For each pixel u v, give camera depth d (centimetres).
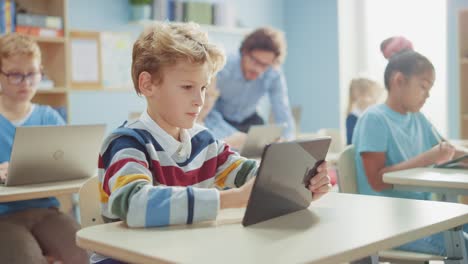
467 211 124
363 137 221
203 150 144
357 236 103
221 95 361
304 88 635
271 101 383
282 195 119
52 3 421
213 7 555
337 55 604
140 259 95
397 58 226
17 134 202
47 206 233
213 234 107
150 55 129
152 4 513
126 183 117
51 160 215
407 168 213
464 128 463
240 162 149
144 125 134
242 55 352
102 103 495
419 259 188
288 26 644
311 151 124
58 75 417
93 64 462
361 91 394
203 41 131
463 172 200
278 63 350
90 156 227
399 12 568
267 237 103
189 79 128
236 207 118
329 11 609
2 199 192
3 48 239
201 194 116
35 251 206
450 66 526
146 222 113
